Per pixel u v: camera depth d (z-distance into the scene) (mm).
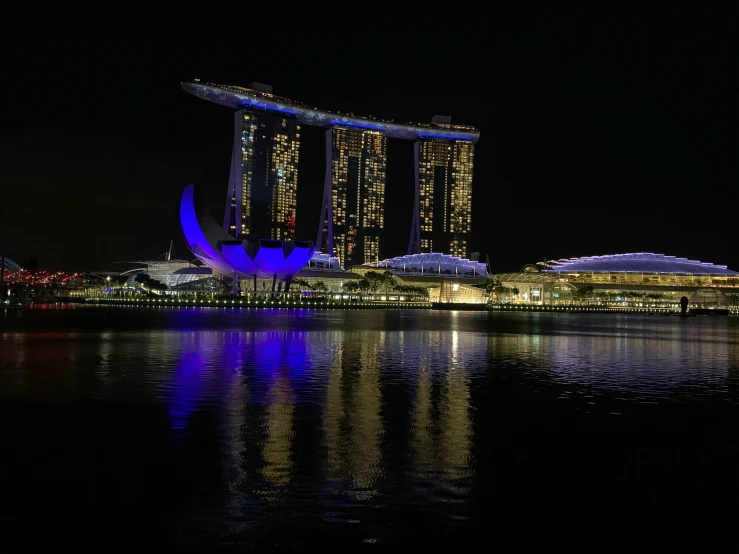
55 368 27031
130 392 20797
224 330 55906
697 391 23250
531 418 17531
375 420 16703
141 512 9750
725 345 49531
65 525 9250
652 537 9125
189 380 23844
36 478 11336
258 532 9070
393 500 10422
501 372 28484
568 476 11891
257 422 16172
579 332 68062
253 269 146000
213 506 10008
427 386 23312
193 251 150000
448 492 10867
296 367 28547
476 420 17031
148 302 132750
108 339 43250
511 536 9094
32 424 15773
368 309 153750
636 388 23953
